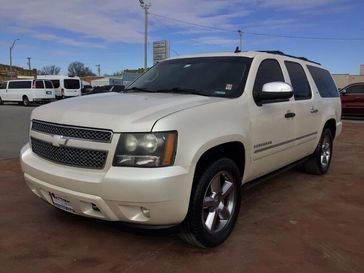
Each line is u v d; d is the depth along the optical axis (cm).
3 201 497
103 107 358
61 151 350
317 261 352
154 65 541
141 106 354
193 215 344
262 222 442
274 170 494
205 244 361
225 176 382
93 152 330
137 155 316
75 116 347
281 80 496
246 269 336
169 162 318
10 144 991
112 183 314
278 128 467
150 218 323
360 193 563
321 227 430
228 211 389
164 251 365
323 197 542
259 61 463
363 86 1848
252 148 417
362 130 1393
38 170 361
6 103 3412
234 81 432
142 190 310
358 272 335
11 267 334
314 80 611
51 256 353
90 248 369
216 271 331
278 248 376
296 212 478
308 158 615
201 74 459
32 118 400
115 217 331
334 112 666
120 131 321
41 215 447
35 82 3102
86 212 344
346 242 393
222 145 371
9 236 393
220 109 375
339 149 966
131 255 356
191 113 344
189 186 328
